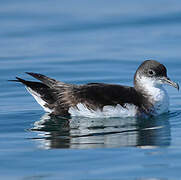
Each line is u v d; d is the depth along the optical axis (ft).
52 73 66.80
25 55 73.97
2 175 36.42
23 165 38.22
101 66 69.21
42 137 45.62
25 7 93.76
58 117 53.06
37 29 84.12
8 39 80.48
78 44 77.97
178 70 66.95
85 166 37.68
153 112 53.26
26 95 60.54
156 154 40.09
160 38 78.89
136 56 72.28
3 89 62.44
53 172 36.70
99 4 94.68
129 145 42.68
